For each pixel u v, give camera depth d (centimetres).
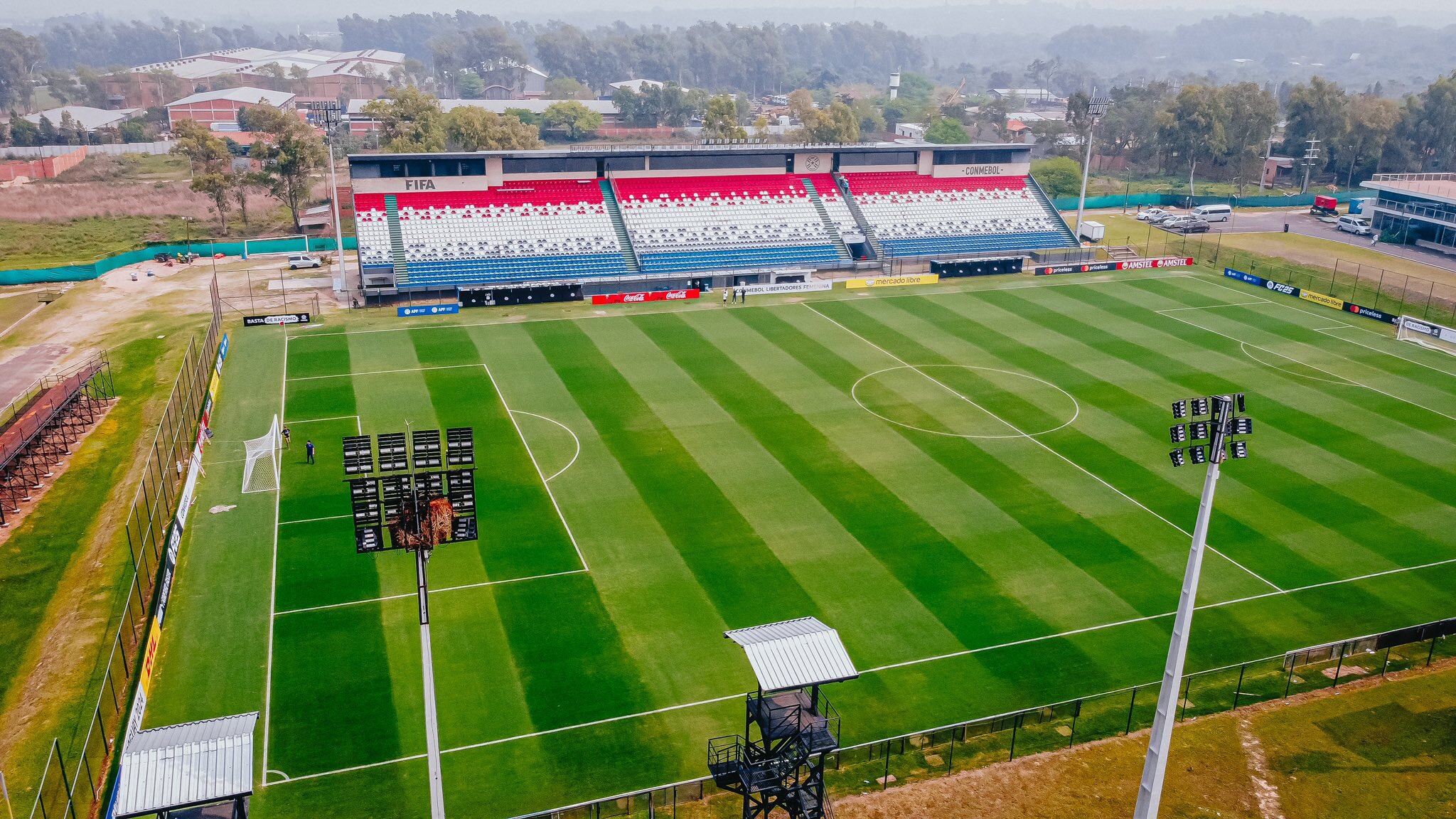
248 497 5756
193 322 9112
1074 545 5416
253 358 8069
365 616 4647
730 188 11550
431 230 10225
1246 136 19525
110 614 4706
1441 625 4725
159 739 2839
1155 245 13138
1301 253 12731
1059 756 3912
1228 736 4053
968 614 4788
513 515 5556
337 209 9875
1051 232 12262
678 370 7881
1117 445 6662
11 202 14962
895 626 4675
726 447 6475
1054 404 7338
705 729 3978
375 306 9612
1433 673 4516
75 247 12700
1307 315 9869
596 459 6266
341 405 7069
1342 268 11925
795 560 5181
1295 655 4469
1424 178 14338
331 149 9812
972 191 12450
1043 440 6706
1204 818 3597
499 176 10731
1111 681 4369
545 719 4009
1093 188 19662
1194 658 4547
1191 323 9488
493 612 4691
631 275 10356
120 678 4238
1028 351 8512
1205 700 4281
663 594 4872
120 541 5341
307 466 6138
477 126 15462
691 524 5516
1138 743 4003
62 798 3569
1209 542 5491
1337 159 19950
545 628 4588
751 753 3278
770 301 9906
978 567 5184
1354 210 15950
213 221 14250
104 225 14062
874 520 5606
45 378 7712
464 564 5078
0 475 5750
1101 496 5953
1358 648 4622
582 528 5450
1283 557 5372
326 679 4206
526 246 10350
